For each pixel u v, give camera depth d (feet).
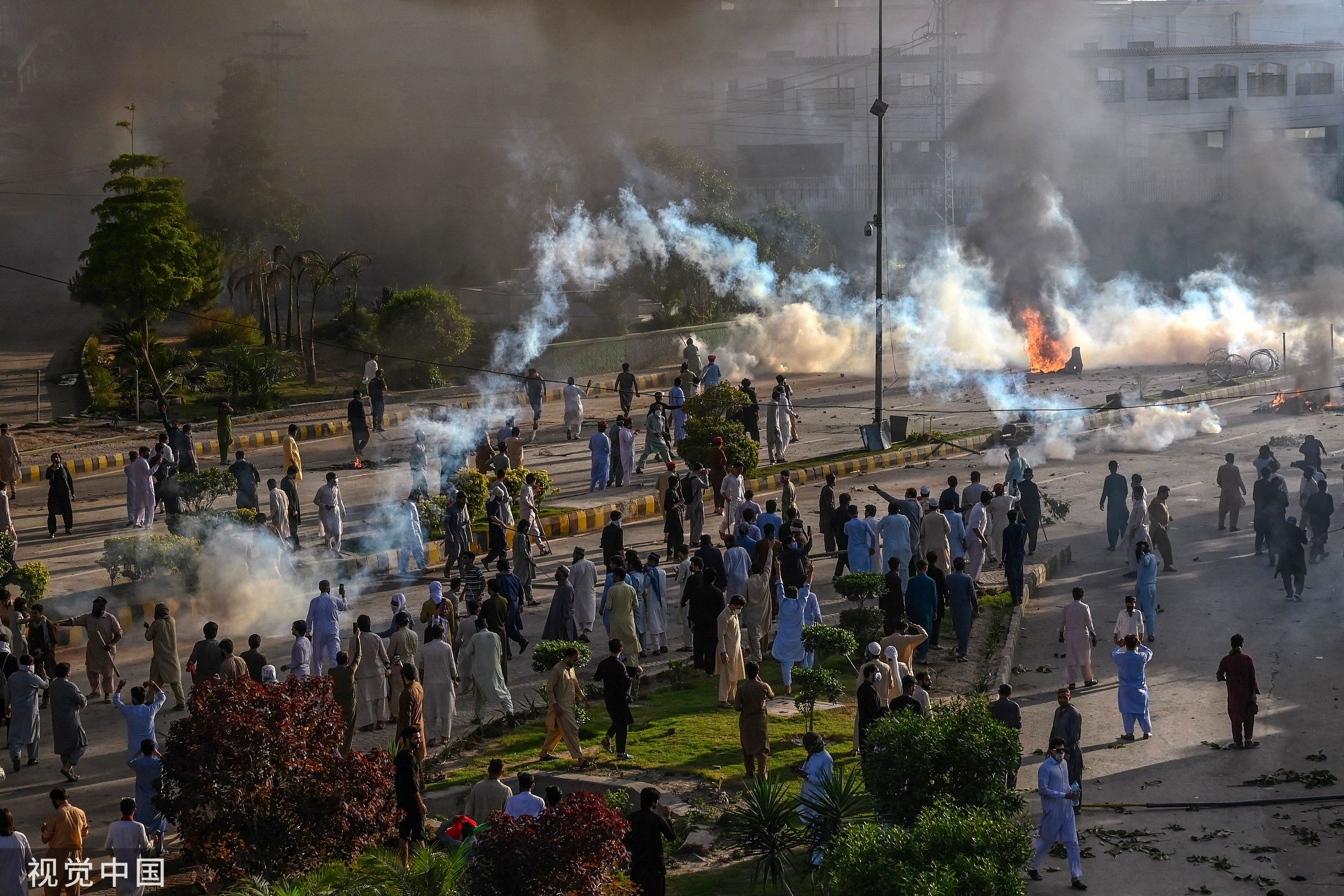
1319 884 95.50
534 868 80.53
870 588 152.35
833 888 83.30
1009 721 108.37
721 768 116.78
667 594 173.37
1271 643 153.07
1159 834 104.78
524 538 168.35
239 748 93.20
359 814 94.63
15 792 119.14
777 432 251.19
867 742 99.40
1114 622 161.99
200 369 322.55
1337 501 217.77
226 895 86.58
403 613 130.31
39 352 379.76
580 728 128.57
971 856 82.38
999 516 178.91
